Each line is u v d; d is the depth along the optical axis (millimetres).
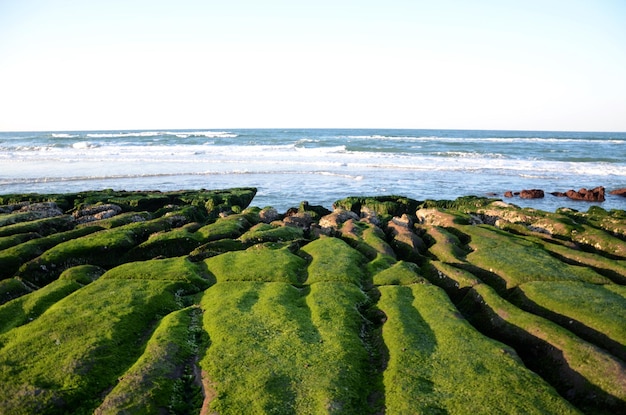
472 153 88000
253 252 20891
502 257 19688
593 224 27781
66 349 12234
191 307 15562
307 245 22469
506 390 10578
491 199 35625
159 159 78375
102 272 19375
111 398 10219
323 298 15680
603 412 10445
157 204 35906
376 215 31016
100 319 13938
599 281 17109
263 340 12820
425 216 29906
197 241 23609
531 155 87938
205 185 53875
